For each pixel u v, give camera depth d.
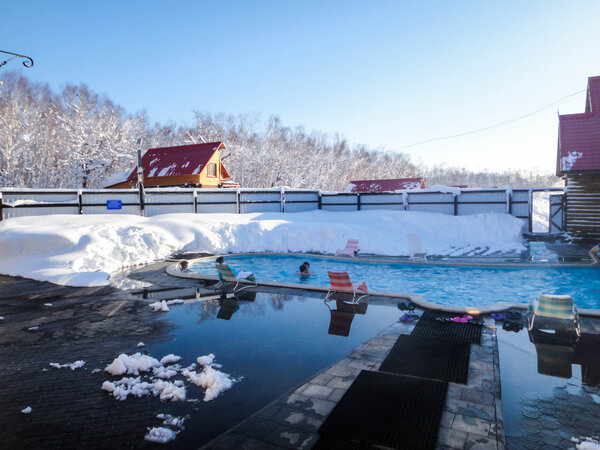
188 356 6.21
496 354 6.05
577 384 5.06
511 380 5.19
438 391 4.77
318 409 4.39
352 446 3.67
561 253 16.77
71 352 6.43
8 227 17.08
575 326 6.91
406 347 6.35
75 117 47.75
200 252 18.67
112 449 3.79
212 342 6.84
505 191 23.27
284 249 19.58
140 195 22.33
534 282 12.59
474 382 5.05
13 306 9.35
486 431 3.91
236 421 4.27
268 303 9.52
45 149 46.59
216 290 10.99
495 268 14.46
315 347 6.54
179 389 4.93
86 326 7.79
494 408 4.38
